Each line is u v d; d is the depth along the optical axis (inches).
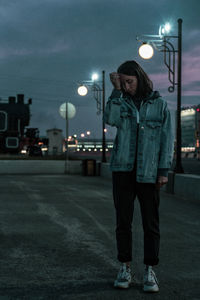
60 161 952.3
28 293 127.6
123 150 131.3
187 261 172.2
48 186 563.8
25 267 158.4
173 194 483.8
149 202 131.3
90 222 271.0
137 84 133.7
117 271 153.9
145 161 129.3
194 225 272.1
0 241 207.0
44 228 246.2
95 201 393.4
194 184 426.9
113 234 229.9
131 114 132.3
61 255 178.7
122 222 133.3
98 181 692.1
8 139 2549.2
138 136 131.0
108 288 133.3
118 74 133.8
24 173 933.2
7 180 681.6
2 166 920.9
